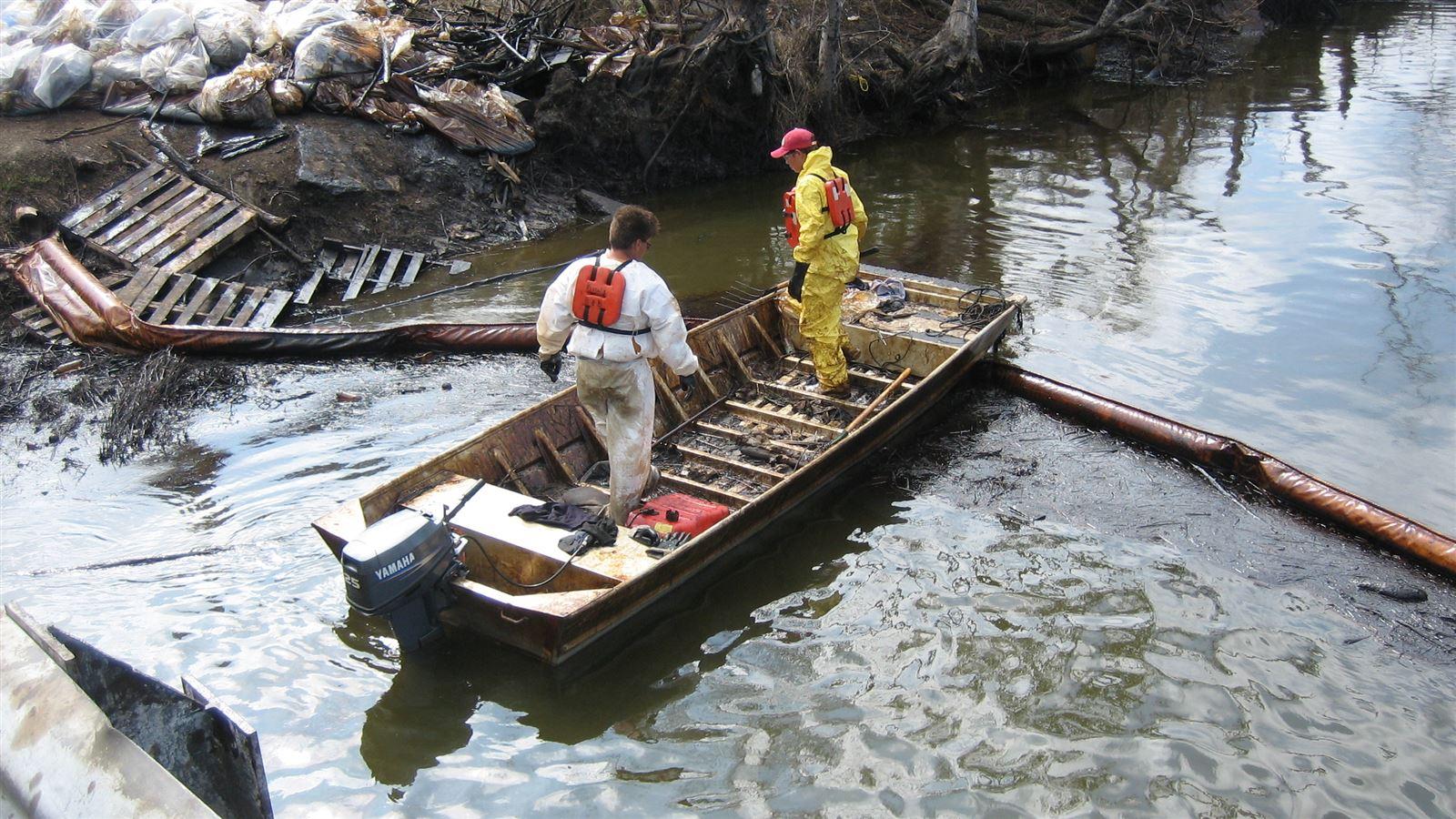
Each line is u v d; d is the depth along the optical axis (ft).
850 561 18.53
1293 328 28.14
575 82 40.83
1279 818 13.04
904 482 21.29
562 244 36.99
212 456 22.24
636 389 17.33
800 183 22.27
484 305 31.19
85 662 4.84
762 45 43.75
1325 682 15.42
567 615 14.66
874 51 55.77
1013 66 65.92
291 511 19.94
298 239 33.60
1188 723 14.57
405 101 38.11
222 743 4.61
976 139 52.26
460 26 43.73
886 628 16.70
